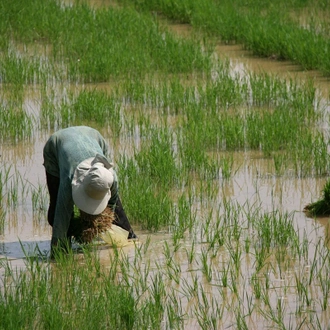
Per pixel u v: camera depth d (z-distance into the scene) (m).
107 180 25.12
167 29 65.31
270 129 39.47
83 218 26.30
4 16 65.25
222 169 35.25
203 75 52.91
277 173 35.34
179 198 31.23
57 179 27.34
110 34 61.47
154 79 51.81
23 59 54.25
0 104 45.00
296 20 68.25
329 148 38.22
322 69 52.75
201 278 24.86
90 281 23.88
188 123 41.25
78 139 26.48
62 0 77.50
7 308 21.14
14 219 30.53
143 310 21.58
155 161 34.66
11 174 35.47
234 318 22.05
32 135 41.44
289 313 22.25
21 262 26.27
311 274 24.12
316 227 29.27
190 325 21.66
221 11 69.62
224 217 29.56
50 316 21.08
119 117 42.53
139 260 26.33
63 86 50.81
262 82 47.75
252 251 27.05
